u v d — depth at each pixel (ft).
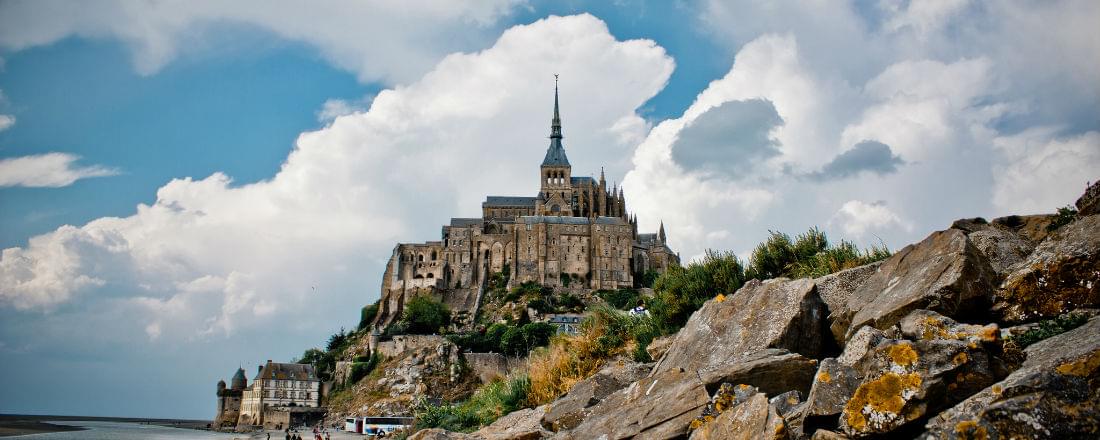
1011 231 75.31
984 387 47.34
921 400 46.57
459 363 558.15
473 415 126.31
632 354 108.99
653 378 71.41
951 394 47.16
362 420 487.61
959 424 42.65
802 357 65.21
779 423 50.39
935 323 56.39
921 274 64.54
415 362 574.97
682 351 81.15
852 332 65.87
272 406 629.10
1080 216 70.79
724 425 54.75
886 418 47.03
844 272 78.74
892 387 47.78
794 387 64.18
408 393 546.26
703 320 82.84
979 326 53.78
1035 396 41.88
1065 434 40.29
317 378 651.66
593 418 72.59
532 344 585.22
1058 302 58.34
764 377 64.54
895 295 65.16
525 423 88.33
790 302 73.77
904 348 49.32
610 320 119.03
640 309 123.34
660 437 60.49
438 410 137.80
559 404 83.92
